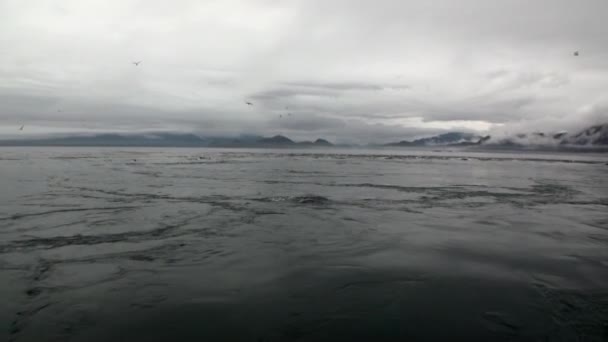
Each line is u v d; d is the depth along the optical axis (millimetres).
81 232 15492
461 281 10180
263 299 9141
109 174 41750
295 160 81562
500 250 13102
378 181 36500
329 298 9164
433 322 8062
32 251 12891
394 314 8398
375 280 10250
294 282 10141
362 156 110500
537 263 11672
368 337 7535
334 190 29250
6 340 7477
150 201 23344
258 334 7652
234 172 46281
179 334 7645
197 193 26969
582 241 14359
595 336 7555
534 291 9531
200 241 14195
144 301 9070
